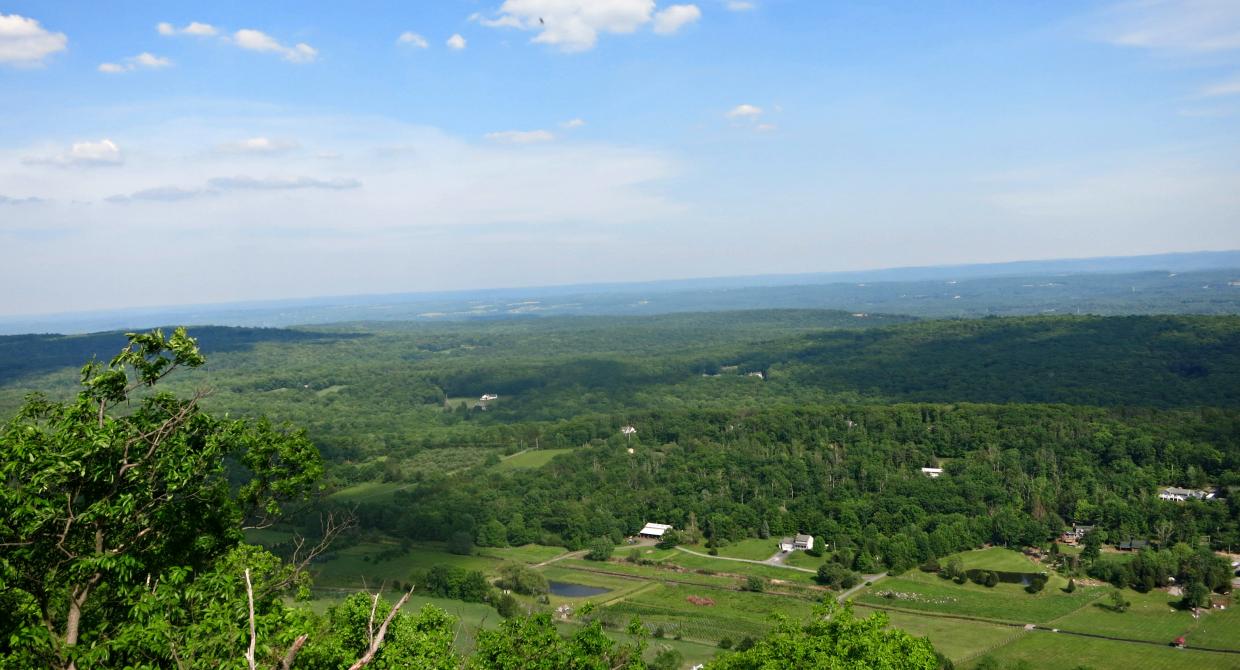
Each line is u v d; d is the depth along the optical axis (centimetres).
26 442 2498
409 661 3322
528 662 3928
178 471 2720
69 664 2423
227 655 2398
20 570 2542
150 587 2842
